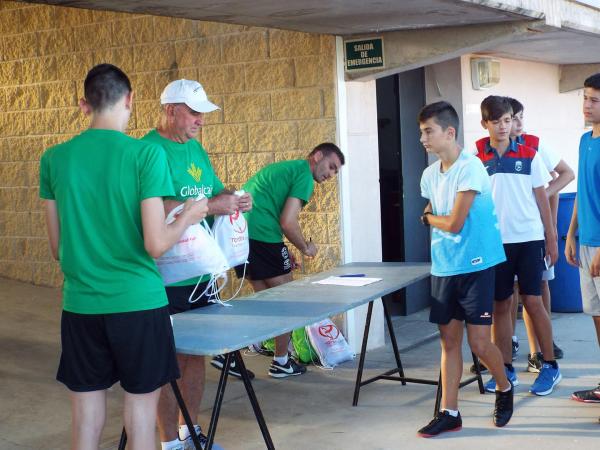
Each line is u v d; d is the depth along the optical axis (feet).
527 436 15.20
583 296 16.16
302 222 21.61
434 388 18.31
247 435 15.71
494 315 17.92
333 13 17.16
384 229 25.82
